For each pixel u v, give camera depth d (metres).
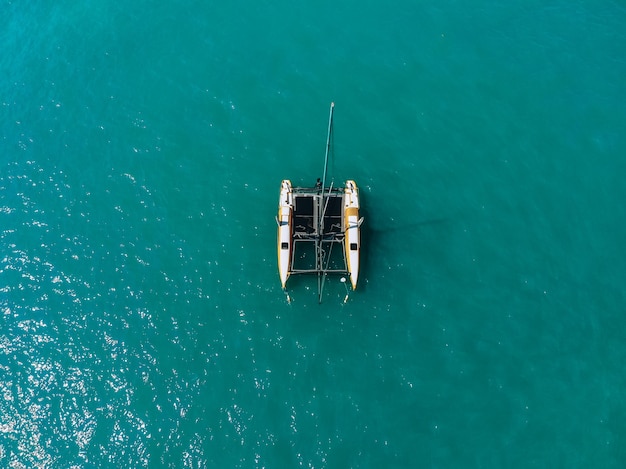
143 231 33.66
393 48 41.31
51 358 29.80
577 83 40.09
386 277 32.12
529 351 30.44
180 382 29.42
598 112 38.75
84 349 30.11
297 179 35.41
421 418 28.75
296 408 28.91
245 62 40.38
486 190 35.44
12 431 27.95
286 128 37.47
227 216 34.16
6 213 34.19
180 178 35.47
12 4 43.16
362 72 40.16
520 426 28.53
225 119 37.81
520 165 36.50
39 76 39.59
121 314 31.14
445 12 43.28
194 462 27.58
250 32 41.88
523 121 38.31
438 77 40.12
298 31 42.00
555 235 34.00
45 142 36.88
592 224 34.44
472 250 33.25
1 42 41.22
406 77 40.03
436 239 33.50
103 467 27.36
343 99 38.91
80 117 37.88
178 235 33.53
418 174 35.88
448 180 35.75
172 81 39.50
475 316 31.33
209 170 35.75
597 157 36.88
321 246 31.02
